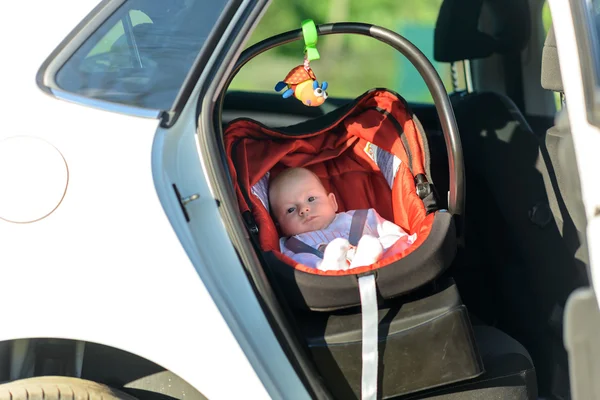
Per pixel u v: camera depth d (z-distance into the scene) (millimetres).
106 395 1619
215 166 1622
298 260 2287
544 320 2074
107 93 1593
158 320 1495
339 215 2484
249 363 1539
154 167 1544
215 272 1593
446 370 1736
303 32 1827
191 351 1507
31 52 1575
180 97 1645
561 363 2002
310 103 2031
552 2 1620
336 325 1749
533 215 2078
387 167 2467
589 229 1527
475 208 2428
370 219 2438
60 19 1600
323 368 1719
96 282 1481
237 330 1549
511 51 2535
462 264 2426
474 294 2410
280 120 2799
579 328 1698
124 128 1569
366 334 1681
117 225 1496
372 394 1681
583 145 1546
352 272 1747
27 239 1478
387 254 2160
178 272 1505
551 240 2010
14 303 1464
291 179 2480
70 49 1586
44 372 1714
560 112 1930
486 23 2592
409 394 1793
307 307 1755
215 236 1642
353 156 2604
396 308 1771
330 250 2160
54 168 1497
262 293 1606
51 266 1475
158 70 1637
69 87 1570
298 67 2031
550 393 2066
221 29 1632
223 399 1528
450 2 2600
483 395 1851
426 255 1764
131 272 1491
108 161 1523
